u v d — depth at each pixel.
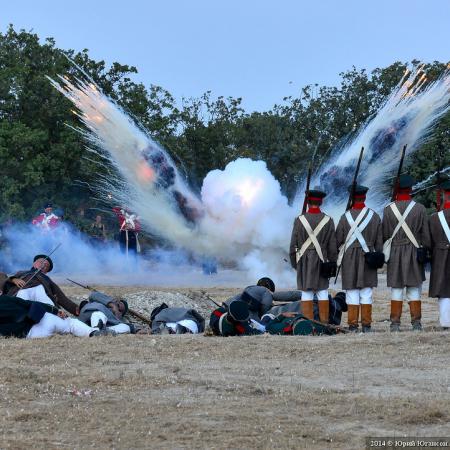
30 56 55.00
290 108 58.94
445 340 17.73
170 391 13.52
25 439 11.07
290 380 14.34
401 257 20.58
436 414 12.11
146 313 24.28
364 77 57.22
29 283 20.06
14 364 15.61
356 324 20.81
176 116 56.62
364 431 11.54
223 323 19.11
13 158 49.62
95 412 12.29
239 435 11.30
